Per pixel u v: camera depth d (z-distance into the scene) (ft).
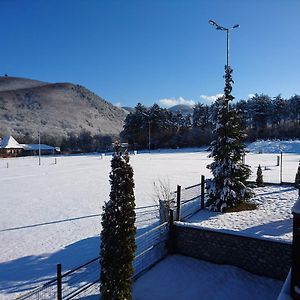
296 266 19.53
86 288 31.65
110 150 344.49
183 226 41.16
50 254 42.70
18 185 102.68
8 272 37.73
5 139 327.67
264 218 50.93
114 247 26.05
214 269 37.27
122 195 26.30
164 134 352.49
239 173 57.93
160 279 35.12
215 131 58.70
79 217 60.70
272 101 363.35
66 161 207.21
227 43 56.44
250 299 31.17
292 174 106.83
